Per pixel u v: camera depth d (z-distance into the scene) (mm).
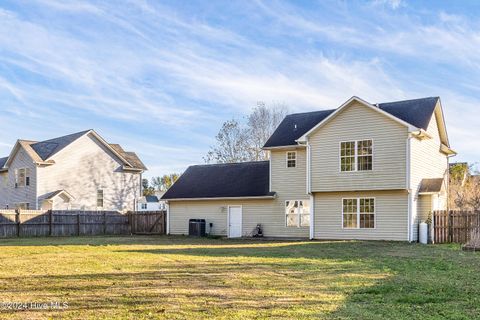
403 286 8781
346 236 23594
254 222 27453
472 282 9312
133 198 41062
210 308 6828
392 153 22188
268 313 6535
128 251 15797
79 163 37188
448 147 27578
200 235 28406
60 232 30922
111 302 7203
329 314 6527
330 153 23922
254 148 47844
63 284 8766
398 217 22266
